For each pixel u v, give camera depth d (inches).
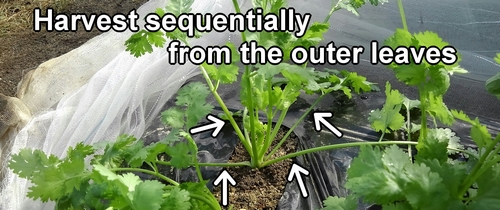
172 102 30.4
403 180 17.2
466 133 27.1
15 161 20.9
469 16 31.1
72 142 26.4
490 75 29.4
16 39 40.4
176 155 21.4
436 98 21.6
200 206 21.0
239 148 27.2
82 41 39.8
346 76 28.0
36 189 18.8
